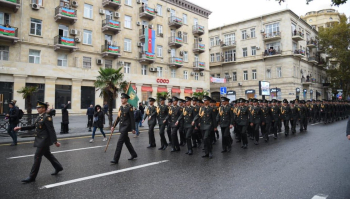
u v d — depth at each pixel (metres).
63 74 25.00
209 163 6.79
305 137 11.91
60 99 25.03
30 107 14.42
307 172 5.80
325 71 50.69
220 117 8.71
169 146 9.73
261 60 39.50
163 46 34.09
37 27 23.84
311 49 45.38
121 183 5.02
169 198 4.22
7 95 22.02
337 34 42.28
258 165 6.53
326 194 4.41
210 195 4.36
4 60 21.58
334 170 5.95
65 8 24.55
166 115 9.50
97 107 11.06
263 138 12.06
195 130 9.35
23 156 7.74
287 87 36.66
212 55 46.53
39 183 5.03
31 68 23.02
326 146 9.27
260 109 10.60
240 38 42.34
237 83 42.22
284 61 37.19
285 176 5.50
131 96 13.42
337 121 21.33
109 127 16.14
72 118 22.62
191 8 38.28
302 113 14.85
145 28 31.09
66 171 5.91
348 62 41.09
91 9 27.55
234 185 4.91
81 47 26.39
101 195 4.36
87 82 26.83
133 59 30.69
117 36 29.31
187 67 37.25
